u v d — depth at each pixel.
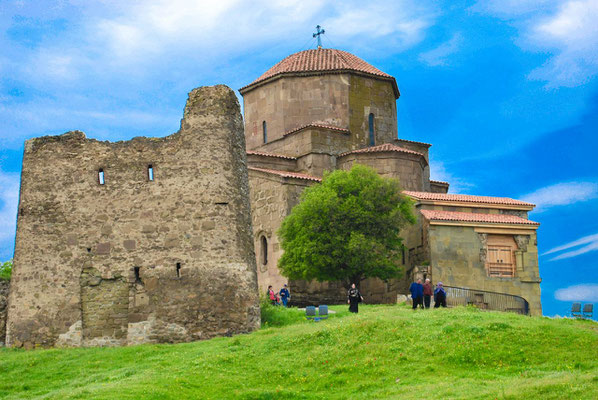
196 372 23.08
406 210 43.44
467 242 43.97
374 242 41.06
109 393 20.80
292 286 45.22
